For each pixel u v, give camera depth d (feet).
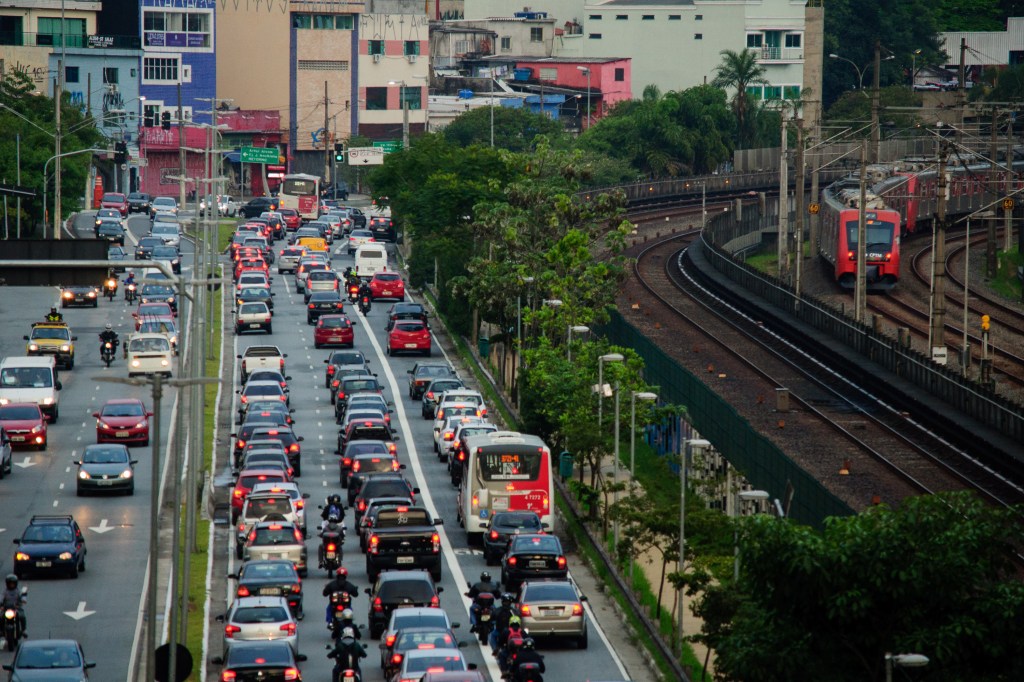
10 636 415.03
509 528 508.53
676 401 654.12
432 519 526.98
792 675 296.71
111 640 431.43
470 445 538.06
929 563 289.74
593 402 604.90
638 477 636.48
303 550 489.67
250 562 453.17
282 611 401.49
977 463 581.53
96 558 511.81
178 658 350.64
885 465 580.30
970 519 298.97
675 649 423.64
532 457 532.32
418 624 388.57
